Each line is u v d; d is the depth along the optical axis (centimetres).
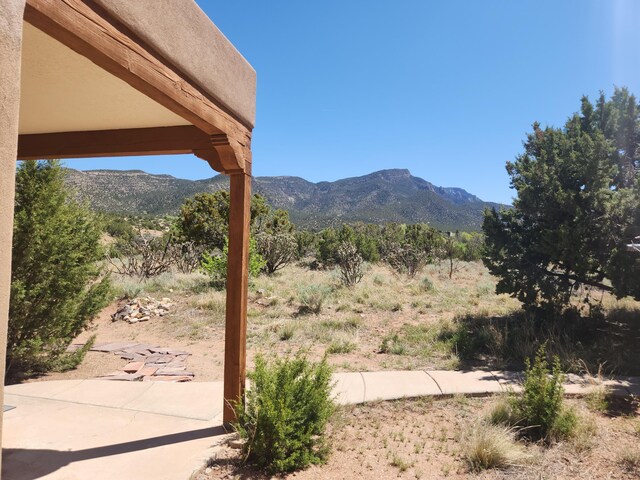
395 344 806
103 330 970
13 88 170
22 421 455
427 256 2136
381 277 1564
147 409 495
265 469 373
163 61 319
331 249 1992
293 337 870
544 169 873
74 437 417
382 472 382
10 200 168
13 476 338
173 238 1766
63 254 634
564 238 815
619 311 965
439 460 406
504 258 948
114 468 355
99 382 591
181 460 371
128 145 466
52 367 667
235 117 442
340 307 1105
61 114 419
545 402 456
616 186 901
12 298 582
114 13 258
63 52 290
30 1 194
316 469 383
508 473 384
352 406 521
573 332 838
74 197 701
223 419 441
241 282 446
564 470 388
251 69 475
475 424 466
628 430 468
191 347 829
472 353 761
